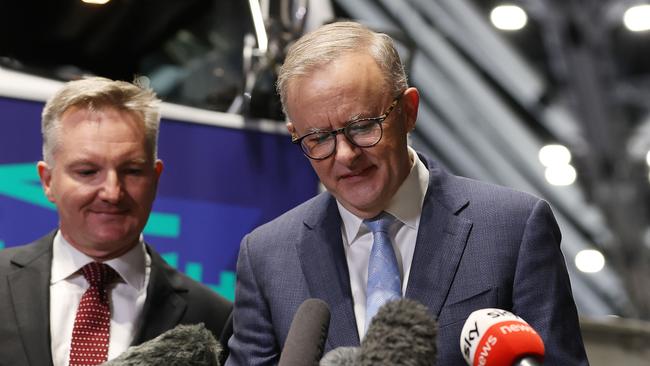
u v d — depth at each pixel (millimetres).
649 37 9930
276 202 3301
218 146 3225
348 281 1901
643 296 9312
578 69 9961
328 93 1693
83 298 2340
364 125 1711
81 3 4219
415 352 908
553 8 9938
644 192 9859
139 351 1055
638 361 4137
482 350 1287
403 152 1812
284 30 3494
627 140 9961
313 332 1063
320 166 1752
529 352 1255
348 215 1951
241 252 2084
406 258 1919
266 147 3307
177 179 3133
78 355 2271
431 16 9062
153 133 2375
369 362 908
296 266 1967
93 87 2336
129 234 2342
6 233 2863
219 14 4148
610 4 10000
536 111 9734
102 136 2273
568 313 1838
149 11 4246
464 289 1839
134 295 2408
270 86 3434
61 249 2422
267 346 1964
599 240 9656
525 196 1938
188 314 2439
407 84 1820
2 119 2895
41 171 2412
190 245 3129
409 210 1925
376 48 1760
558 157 8945
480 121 9281
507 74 9594
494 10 8648
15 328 2281
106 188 2264
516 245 1866
